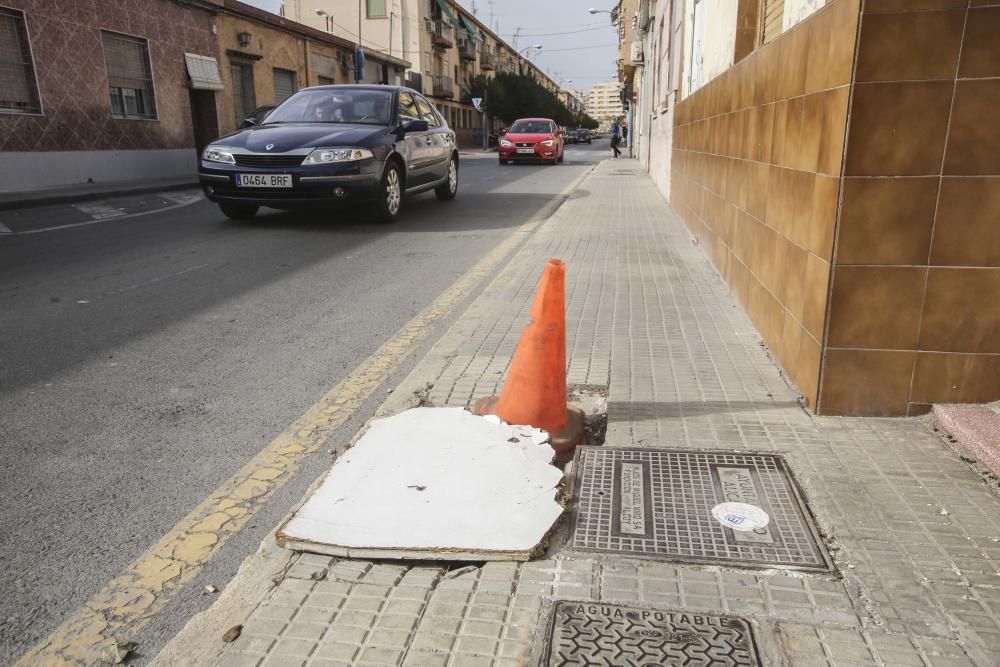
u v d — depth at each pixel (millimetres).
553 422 2967
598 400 3328
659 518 2326
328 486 2488
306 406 3393
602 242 7629
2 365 3922
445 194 11953
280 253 7156
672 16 11523
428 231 8703
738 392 3350
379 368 3908
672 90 11008
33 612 1981
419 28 47125
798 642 1765
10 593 2057
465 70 63469
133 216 9961
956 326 2861
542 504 2375
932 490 2455
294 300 5355
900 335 2910
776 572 2045
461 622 1854
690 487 2508
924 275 2832
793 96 3529
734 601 1923
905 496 2420
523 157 24266
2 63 13164
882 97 2680
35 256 6949
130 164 16250
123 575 2145
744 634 1796
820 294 3018
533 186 15211
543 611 1894
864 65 2660
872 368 2969
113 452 2912
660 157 13992
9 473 2732
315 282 5945
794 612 1874
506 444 2773
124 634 1902
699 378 3543
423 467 2600
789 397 3273
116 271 6289
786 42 3709
